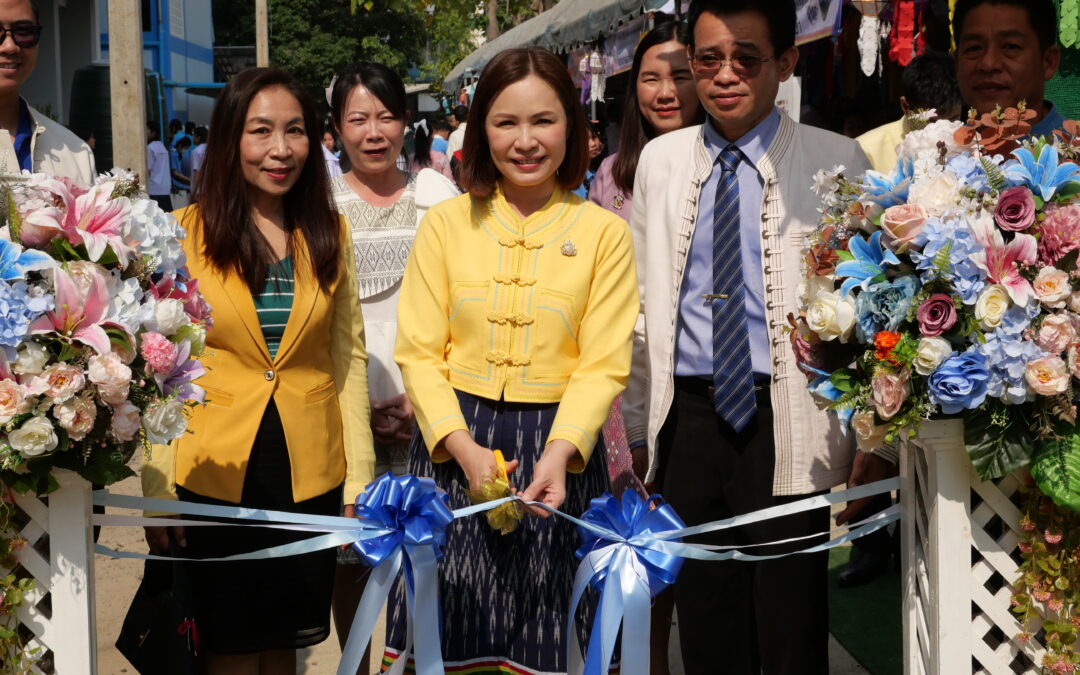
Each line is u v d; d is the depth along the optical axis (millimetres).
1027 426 2559
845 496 2959
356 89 3975
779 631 3242
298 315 3107
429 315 2969
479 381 2906
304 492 3117
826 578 3324
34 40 3455
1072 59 4297
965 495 2654
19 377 2418
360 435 3307
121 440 2523
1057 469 2500
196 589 3061
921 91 4477
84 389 2455
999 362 2475
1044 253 2553
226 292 3039
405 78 37594
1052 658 2637
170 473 3041
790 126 3305
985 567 2709
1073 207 2529
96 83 14727
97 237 2488
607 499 2797
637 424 3498
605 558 2797
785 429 3164
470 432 2904
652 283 3340
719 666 3408
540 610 2879
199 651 3053
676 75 4031
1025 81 3465
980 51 3479
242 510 2859
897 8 6039
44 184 2523
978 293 2504
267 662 3236
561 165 2986
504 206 2996
